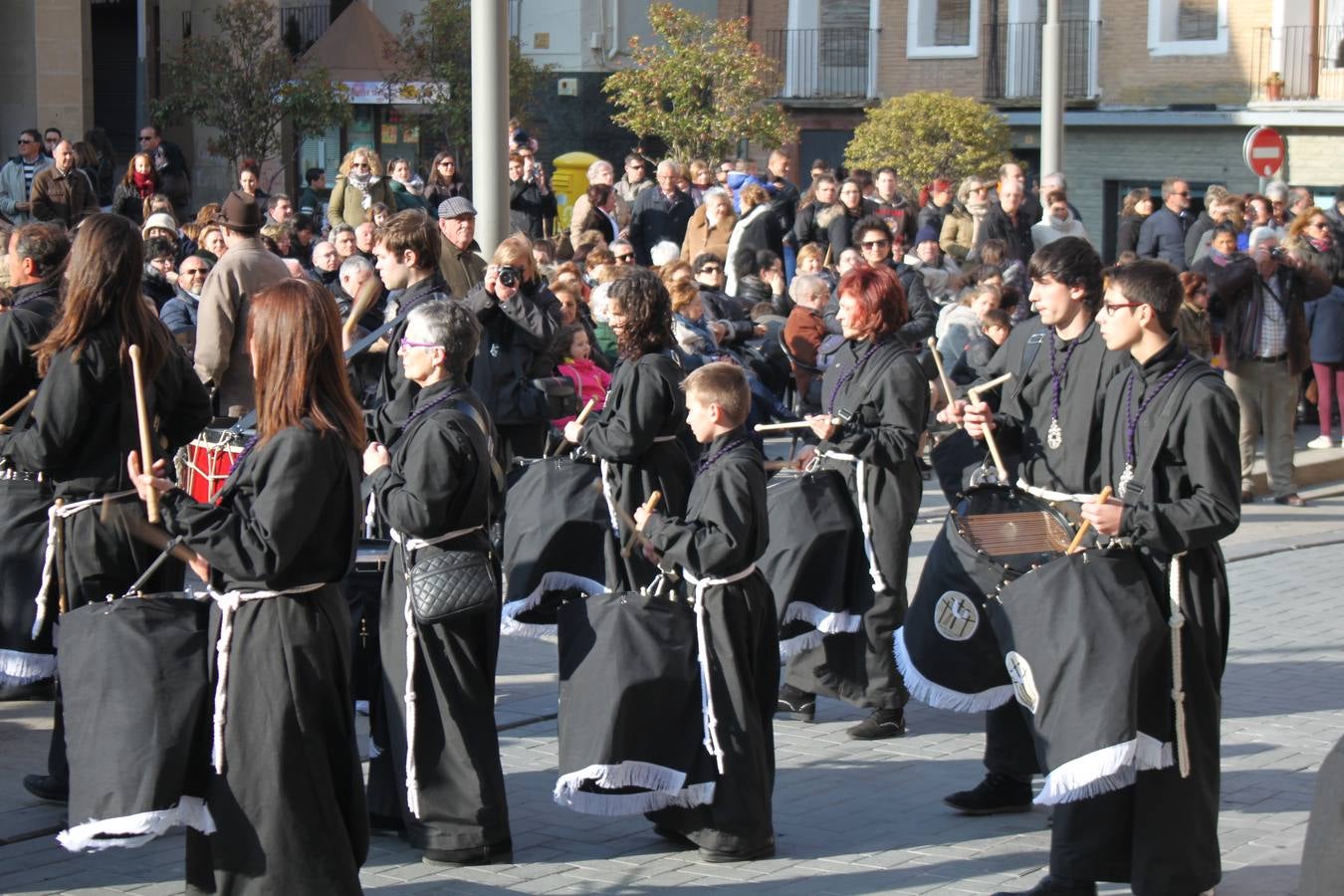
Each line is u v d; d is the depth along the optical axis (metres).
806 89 31.27
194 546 5.10
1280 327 13.88
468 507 6.02
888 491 7.63
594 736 6.06
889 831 6.68
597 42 29.86
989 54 29.52
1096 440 6.04
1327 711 8.38
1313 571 11.56
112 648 5.18
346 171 15.69
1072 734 5.37
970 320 12.93
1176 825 5.52
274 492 5.07
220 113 26.20
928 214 17.56
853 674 7.86
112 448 6.45
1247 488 14.22
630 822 6.75
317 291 5.21
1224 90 27.30
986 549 5.93
